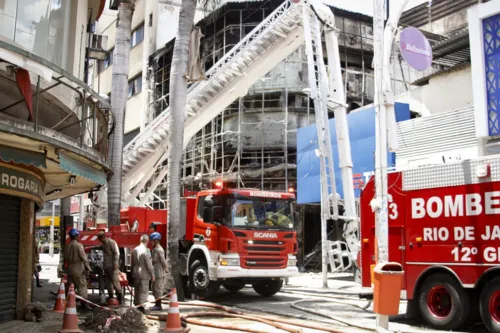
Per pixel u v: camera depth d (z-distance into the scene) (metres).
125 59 16.75
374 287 8.21
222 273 13.35
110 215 16.11
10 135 7.14
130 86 42.38
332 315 11.04
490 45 15.25
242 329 9.40
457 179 9.70
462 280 9.34
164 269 12.12
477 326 10.02
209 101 21.22
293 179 27.78
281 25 19.30
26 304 9.80
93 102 9.79
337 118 17.23
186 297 14.82
